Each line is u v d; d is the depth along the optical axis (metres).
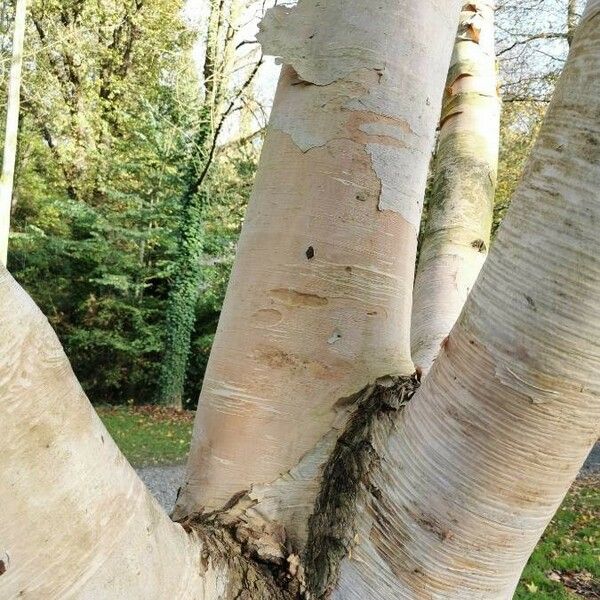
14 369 0.71
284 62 1.50
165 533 0.99
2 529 0.71
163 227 15.16
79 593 0.79
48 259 15.43
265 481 1.35
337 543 1.20
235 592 1.12
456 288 2.06
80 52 15.23
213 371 1.49
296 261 1.42
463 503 1.04
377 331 1.43
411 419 1.14
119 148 15.59
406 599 1.11
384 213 1.45
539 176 0.96
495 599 1.11
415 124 1.49
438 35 1.54
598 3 0.93
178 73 14.23
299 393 1.38
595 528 6.33
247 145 15.21
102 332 15.02
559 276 0.91
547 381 0.94
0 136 14.76
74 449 0.78
